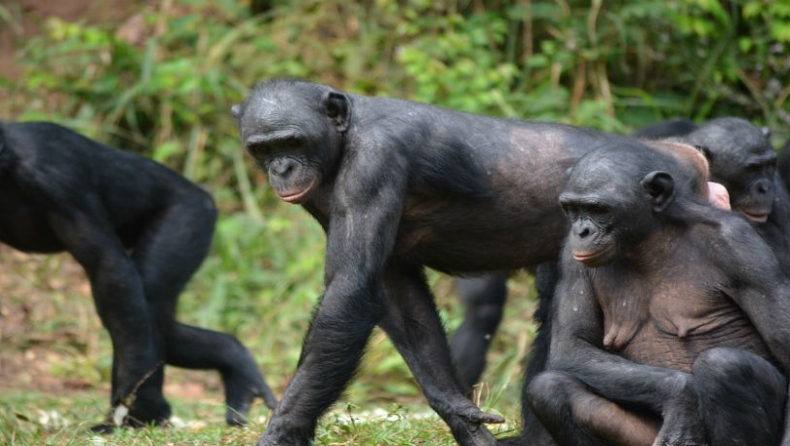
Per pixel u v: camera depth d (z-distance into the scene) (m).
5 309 41.62
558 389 18.89
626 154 19.23
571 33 45.78
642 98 44.84
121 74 48.34
